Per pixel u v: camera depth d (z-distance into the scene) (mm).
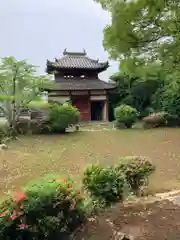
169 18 4172
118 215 3861
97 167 4648
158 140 14352
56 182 3480
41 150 12266
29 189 3279
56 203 3197
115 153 11789
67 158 10867
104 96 26062
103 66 26297
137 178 5270
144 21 4297
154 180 7801
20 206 3123
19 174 8695
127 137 15352
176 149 12227
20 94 16141
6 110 16266
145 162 5516
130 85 27234
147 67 4961
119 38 4457
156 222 3611
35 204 3111
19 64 15625
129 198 4695
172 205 4219
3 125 16141
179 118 19172
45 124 16781
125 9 4090
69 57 28047
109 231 3410
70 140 14594
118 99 28344
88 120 25688
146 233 3330
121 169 5293
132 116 19344
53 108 16969
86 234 3338
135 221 3666
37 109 17375
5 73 15641
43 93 17203
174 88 17219
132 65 4902
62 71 26266
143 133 16516
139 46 4594
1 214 3105
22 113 18078
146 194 5570
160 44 4543
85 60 27969
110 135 16047
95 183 4316
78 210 3482
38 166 9648
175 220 3623
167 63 4824
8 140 14250
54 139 14836
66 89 24328
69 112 16875
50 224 3088
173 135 15430
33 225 3098
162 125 18844
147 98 26156
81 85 25438
